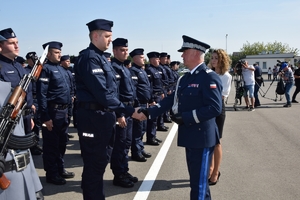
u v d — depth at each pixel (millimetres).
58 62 4973
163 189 4457
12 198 2350
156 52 8062
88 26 3525
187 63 3379
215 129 3371
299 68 13883
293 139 7270
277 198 4109
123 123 4332
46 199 4148
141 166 5500
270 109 12156
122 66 5137
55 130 4715
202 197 3209
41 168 5539
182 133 3324
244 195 4215
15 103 2283
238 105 13609
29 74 2484
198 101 3223
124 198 4168
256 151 6309
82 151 3561
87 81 3309
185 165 5516
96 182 3531
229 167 5348
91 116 3424
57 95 4734
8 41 4363
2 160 2135
